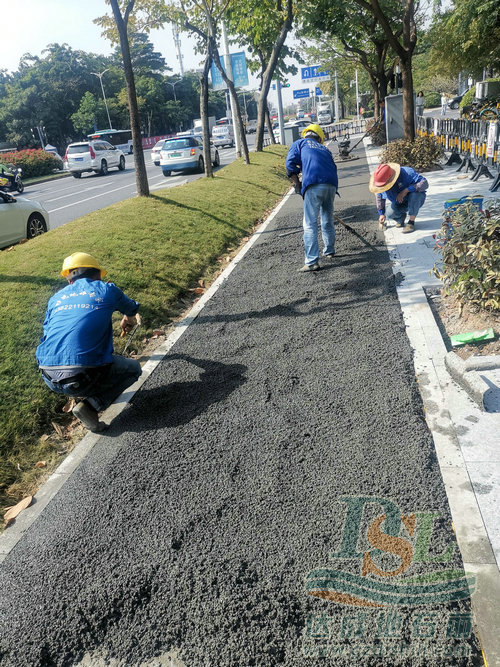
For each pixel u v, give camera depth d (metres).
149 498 2.98
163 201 10.31
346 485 2.81
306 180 6.22
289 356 4.39
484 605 2.06
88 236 7.72
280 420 3.50
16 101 72.75
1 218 8.92
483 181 10.65
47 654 2.21
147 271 6.63
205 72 13.98
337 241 7.56
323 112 59.25
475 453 2.90
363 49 28.75
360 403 3.53
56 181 29.59
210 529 2.67
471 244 4.20
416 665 1.91
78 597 2.41
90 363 3.62
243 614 2.19
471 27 17.72
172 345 5.02
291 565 2.38
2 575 2.61
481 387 3.28
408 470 2.84
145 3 12.20
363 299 5.29
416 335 4.36
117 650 2.16
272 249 7.91
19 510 3.09
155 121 85.44
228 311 5.66
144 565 2.52
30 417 3.89
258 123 21.66
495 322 4.14
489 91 20.59
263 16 17.19
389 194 7.15
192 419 3.71
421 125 17.12
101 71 80.94
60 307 3.77
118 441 3.61
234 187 12.97
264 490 2.88
